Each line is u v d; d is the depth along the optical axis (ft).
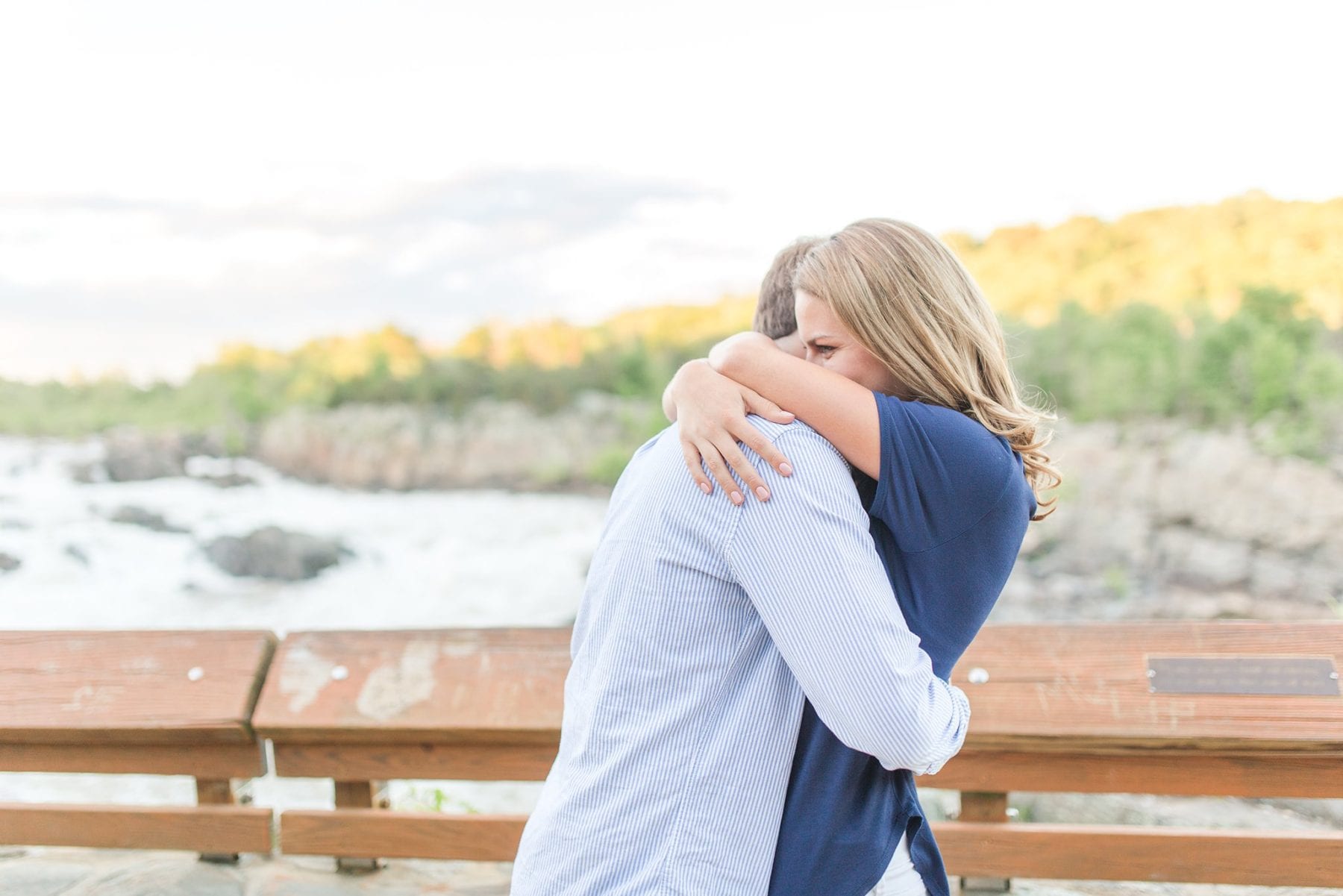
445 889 7.59
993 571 4.23
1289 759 6.48
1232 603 23.81
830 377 4.14
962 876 6.98
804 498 3.84
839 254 4.53
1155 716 6.53
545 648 7.45
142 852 8.25
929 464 4.05
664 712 3.97
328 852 7.64
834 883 4.01
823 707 3.78
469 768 7.42
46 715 7.64
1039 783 6.83
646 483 4.22
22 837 7.90
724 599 3.97
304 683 7.57
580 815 4.01
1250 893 7.53
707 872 3.84
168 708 7.56
